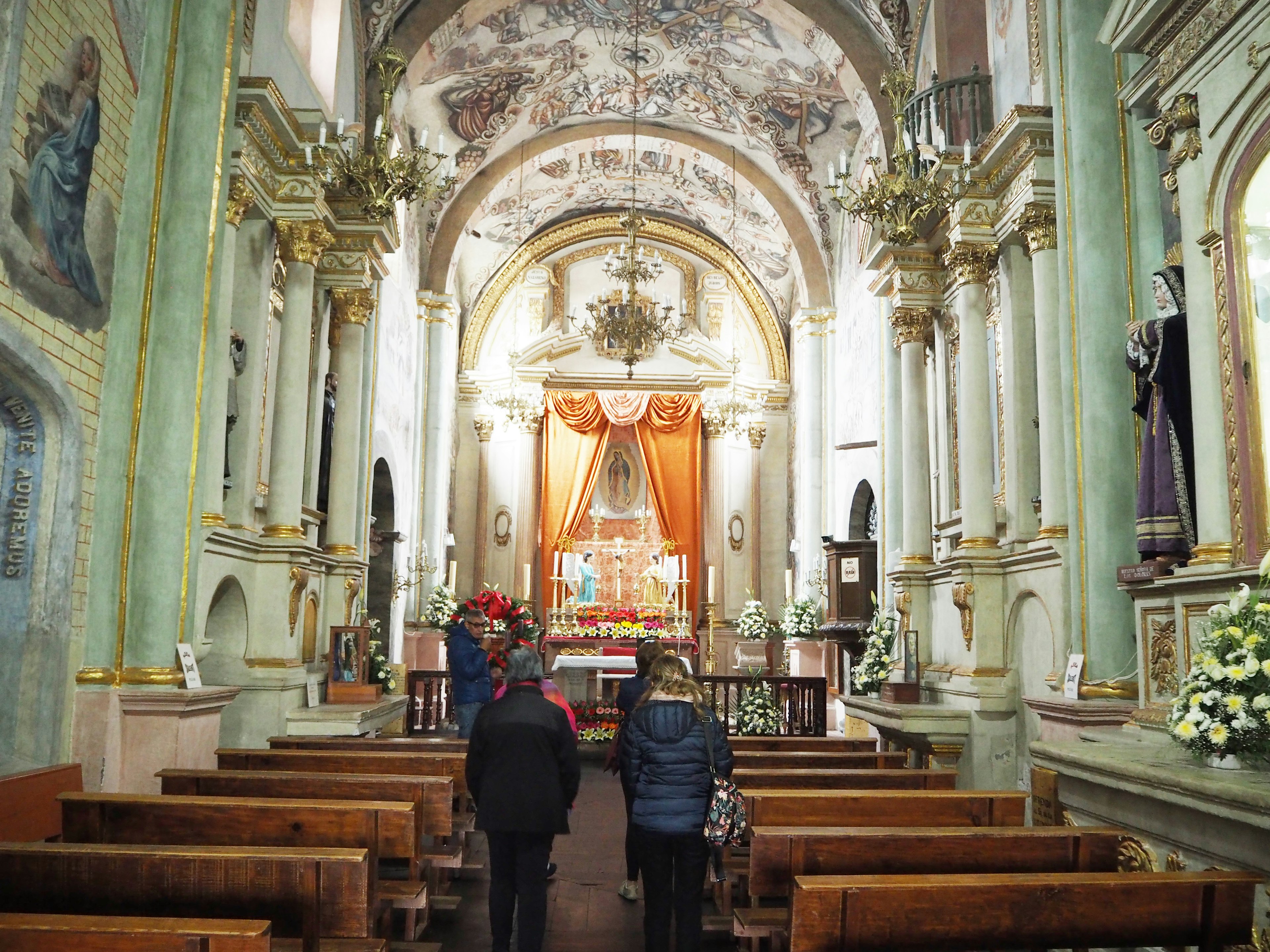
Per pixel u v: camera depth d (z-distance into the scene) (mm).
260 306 10125
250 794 6219
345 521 12203
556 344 22953
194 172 8125
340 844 4988
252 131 9492
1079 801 5742
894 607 12852
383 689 12219
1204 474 6199
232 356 9789
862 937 3840
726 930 6445
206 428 8180
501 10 15797
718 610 22469
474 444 22781
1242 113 5973
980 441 10344
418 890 5836
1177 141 6633
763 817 5664
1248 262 5969
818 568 19328
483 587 22156
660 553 23234
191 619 7902
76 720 7262
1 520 7043
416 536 19094
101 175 7484
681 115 19609
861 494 17875
